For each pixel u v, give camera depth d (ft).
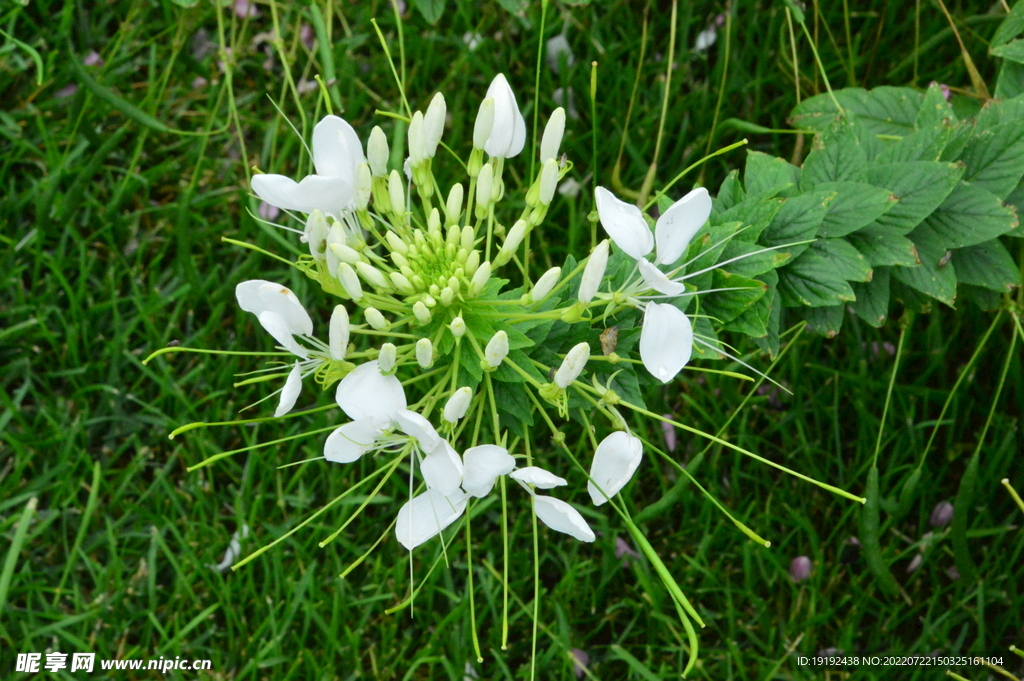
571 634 2.09
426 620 2.09
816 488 2.19
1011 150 1.69
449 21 2.61
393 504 2.16
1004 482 1.66
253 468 2.14
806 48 2.51
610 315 1.51
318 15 2.12
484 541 2.17
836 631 2.10
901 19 2.58
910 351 2.27
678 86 2.48
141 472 2.19
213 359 2.24
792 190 1.71
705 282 1.55
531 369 1.42
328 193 1.38
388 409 1.35
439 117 1.42
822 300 1.60
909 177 1.64
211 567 2.08
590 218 1.53
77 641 1.98
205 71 2.43
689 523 2.16
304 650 2.02
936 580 2.10
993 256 1.76
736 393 2.17
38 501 2.14
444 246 1.44
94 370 2.22
